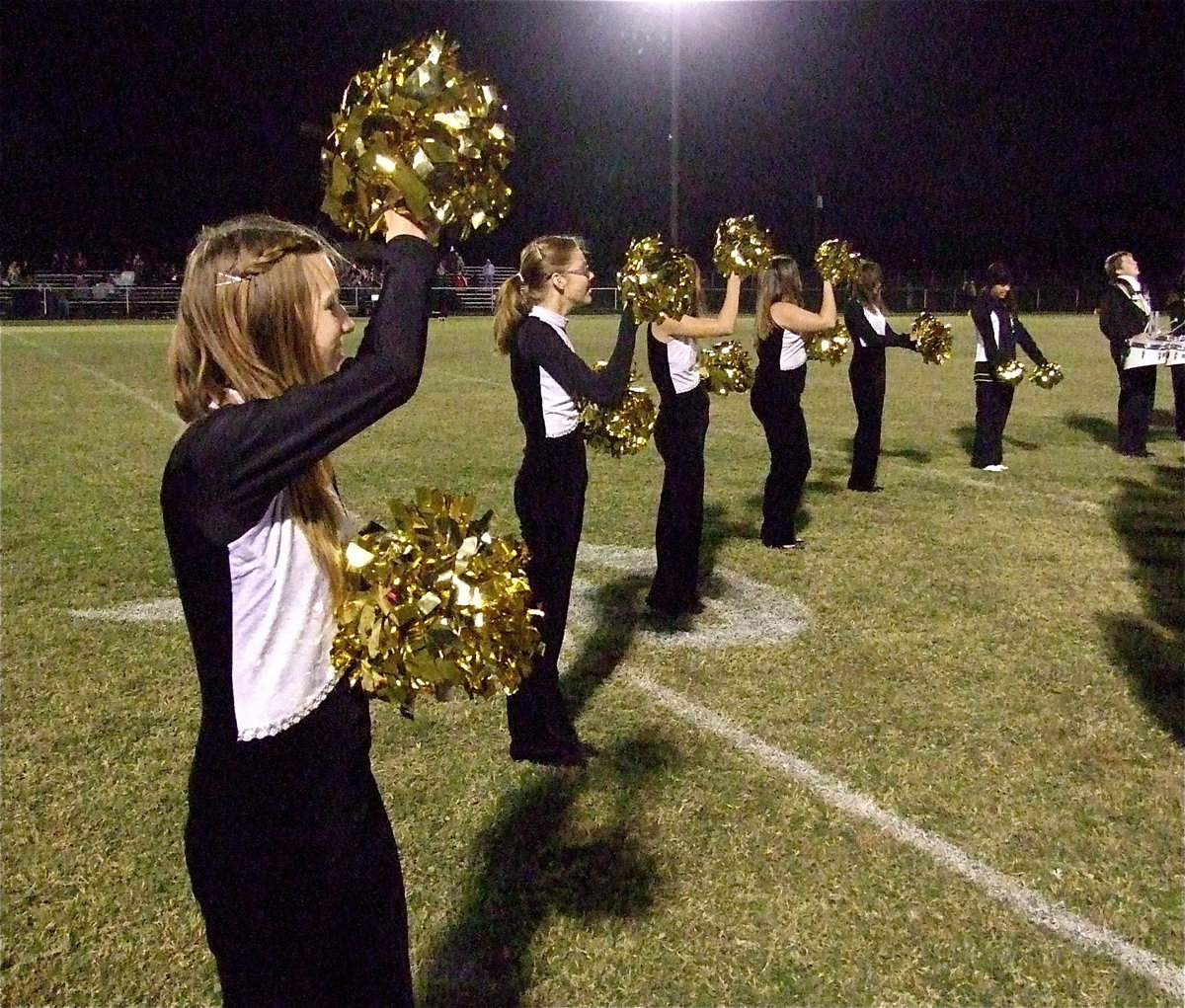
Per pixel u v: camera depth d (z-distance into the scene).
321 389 1.56
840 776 3.71
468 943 2.87
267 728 1.67
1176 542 6.61
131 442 10.33
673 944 2.86
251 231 1.68
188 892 3.12
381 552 1.69
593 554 6.46
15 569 6.13
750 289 31.38
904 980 2.70
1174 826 3.37
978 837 3.32
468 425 11.38
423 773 3.76
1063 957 2.78
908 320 30.91
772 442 6.39
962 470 8.98
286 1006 1.78
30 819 3.49
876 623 5.20
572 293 3.57
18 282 33.31
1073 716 4.15
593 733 4.05
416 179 1.61
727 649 4.89
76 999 2.70
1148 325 9.60
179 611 5.43
